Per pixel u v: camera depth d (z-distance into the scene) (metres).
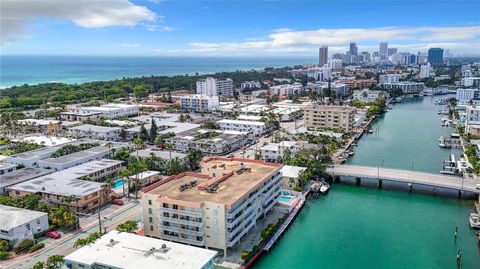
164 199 131.12
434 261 132.25
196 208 127.44
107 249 111.44
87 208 163.88
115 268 102.50
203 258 106.62
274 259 133.75
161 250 110.69
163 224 133.62
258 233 146.25
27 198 158.00
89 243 116.50
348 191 199.62
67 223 146.88
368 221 163.62
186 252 109.81
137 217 158.38
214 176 156.00
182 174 156.50
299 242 145.88
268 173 158.50
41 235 141.88
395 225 159.62
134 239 118.19
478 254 136.25
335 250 140.00
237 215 133.50
